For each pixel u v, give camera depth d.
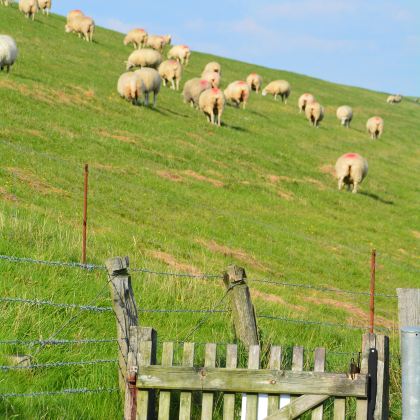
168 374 7.77
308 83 96.69
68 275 13.55
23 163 27.77
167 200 29.83
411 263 32.41
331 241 31.84
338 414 7.91
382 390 8.56
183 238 24.81
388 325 20.50
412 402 7.50
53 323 10.80
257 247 26.88
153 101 50.03
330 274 26.25
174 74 61.59
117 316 8.76
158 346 10.58
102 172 30.95
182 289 14.63
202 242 25.34
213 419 8.59
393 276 28.67
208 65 78.94
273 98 75.25
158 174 33.94
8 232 15.27
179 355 10.12
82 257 15.04
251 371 7.80
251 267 23.86
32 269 13.09
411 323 9.84
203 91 52.59
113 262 8.80
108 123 40.06
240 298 10.69
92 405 8.53
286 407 7.80
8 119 33.81
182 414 7.80
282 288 21.84
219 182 36.16
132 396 7.86
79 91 45.28
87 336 10.68
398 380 11.20
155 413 8.30
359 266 28.45
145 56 62.22
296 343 13.30
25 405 8.06
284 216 33.88
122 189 29.14
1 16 67.12
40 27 69.44
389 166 57.28
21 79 42.56
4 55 42.88
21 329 10.25
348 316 20.31
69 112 39.47
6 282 12.05
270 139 51.56
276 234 29.56
